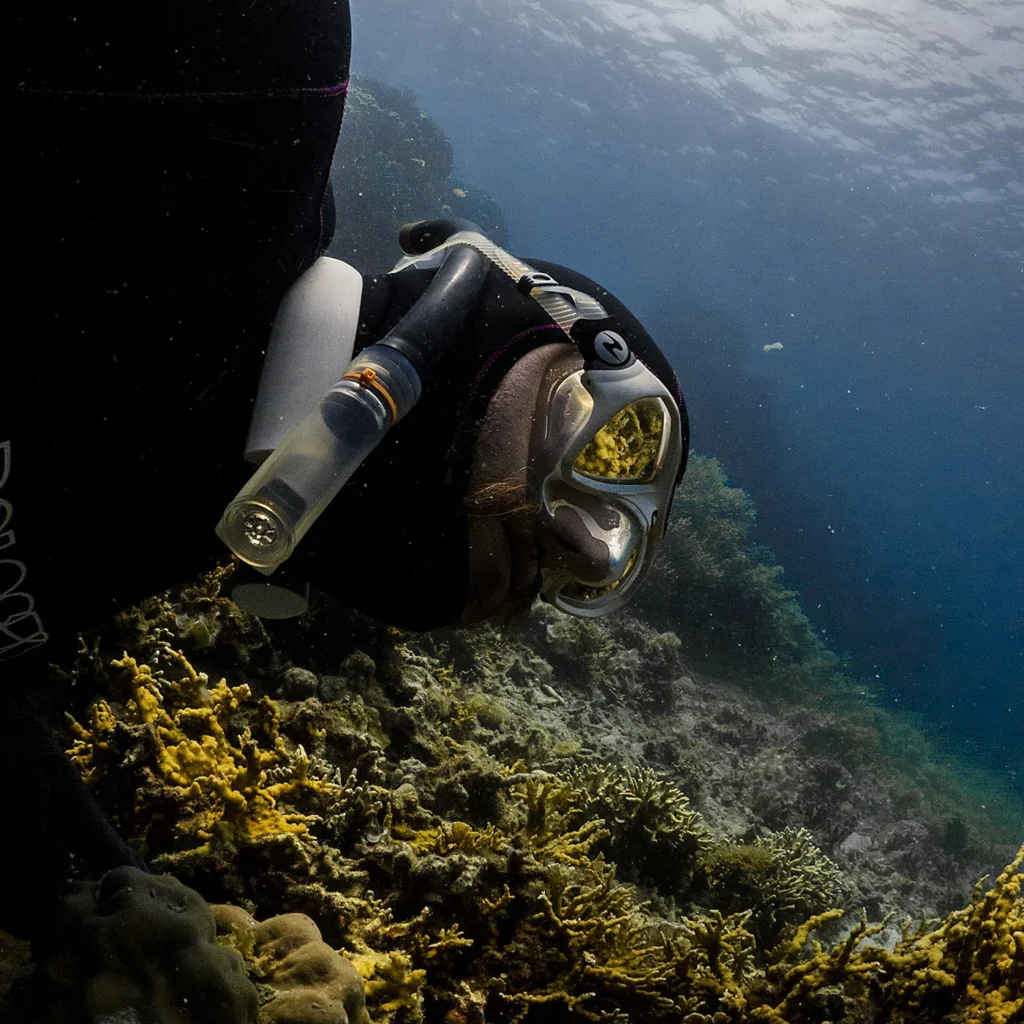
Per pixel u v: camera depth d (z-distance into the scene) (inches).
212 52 33.1
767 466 1423.5
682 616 507.8
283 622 133.6
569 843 131.3
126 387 34.6
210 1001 59.4
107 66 31.3
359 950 88.4
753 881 187.3
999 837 520.7
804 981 111.2
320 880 92.7
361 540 40.8
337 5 38.9
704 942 115.0
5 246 31.4
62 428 34.0
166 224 33.7
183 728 96.6
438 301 38.8
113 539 37.6
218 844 86.4
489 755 157.9
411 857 101.7
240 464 38.8
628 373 41.7
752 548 633.0
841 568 1341.0
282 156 36.3
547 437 42.0
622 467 45.4
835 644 1215.6
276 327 38.8
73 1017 56.1
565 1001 101.0
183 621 118.8
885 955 113.5
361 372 35.2
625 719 298.8
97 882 61.7
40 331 32.5
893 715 800.9
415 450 39.7
